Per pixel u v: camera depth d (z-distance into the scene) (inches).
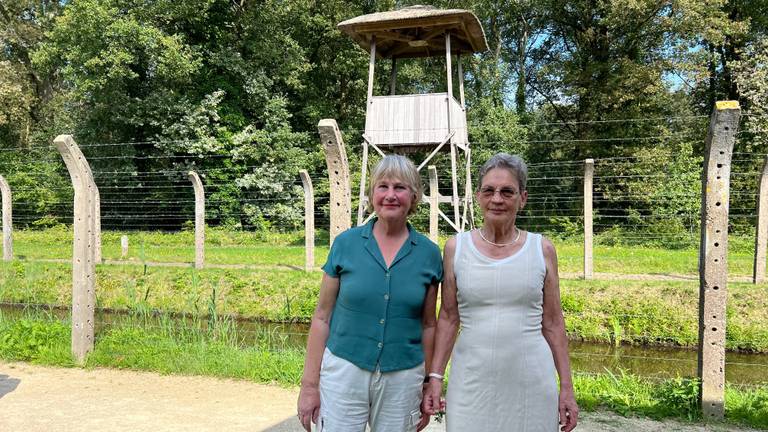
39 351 288.2
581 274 492.7
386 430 113.0
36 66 984.3
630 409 215.8
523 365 111.0
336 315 116.0
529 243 115.0
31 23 1179.9
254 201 1012.5
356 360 112.1
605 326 392.2
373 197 113.5
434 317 119.7
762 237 440.1
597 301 407.5
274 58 1039.6
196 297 411.2
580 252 644.7
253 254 674.2
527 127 1031.0
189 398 231.0
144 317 379.6
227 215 995.9
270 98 1045.8
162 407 219.1
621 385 241.0
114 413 211.8
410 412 114.5
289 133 1018.1
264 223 981.2
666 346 376.5
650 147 933.8
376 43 551.2
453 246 118.2
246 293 467.2
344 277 115.0
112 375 263.6
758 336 367.9
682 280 445.4
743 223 812.0
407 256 113.5
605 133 999.0
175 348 290.5
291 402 226.4
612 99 949.2
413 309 113.3
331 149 239.5
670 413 212.4
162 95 942.4
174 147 949.8
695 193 781.9
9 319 366.3
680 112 1074.7
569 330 391.2
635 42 993.5
